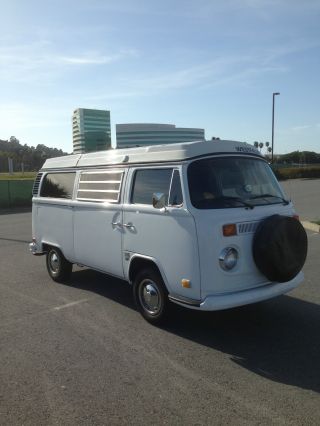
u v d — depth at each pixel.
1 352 4.84
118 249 6.02
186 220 4.84
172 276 5.08
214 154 5.23
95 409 3.64
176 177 5.11
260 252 4.79
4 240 12.79
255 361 4.48
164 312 5.34
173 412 3.55
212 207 4.86
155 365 4.43
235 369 4.30
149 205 5.45
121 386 4.01
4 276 8.34
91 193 6.66
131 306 6.38
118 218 5.96
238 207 4.96
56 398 3.83
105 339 5.14
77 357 4.66
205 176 5.06
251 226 4.92
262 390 3.88
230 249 4.76
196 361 4.50
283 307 6.09
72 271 8.64
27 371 4.37
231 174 5.26
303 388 3.90
